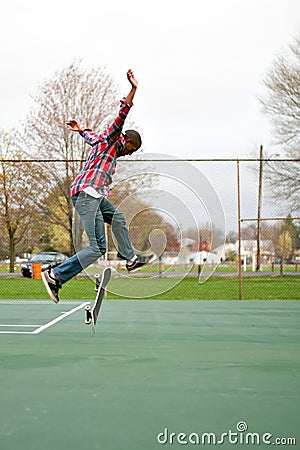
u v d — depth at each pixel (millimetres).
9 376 3908
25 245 22844
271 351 5031
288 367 4262
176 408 3068
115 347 5227
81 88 22219
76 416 2906
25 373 4012
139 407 3084
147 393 3412
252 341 5668
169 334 6188
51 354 4824
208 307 9695
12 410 3018
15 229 20797
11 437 2564
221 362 4469
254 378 3861
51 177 18938
